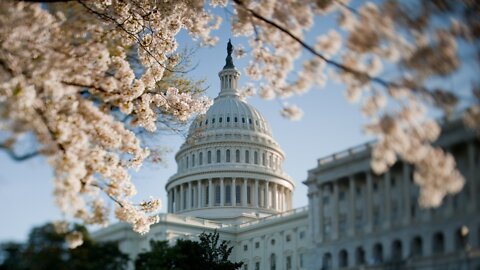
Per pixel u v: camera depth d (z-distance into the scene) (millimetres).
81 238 25250
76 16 28578
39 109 25406
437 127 16203
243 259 125375
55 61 26938
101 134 28594
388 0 16828
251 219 141125
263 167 157125
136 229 30750
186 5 33969
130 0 34781
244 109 165875
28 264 24516
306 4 22750
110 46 31422
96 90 29406
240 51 25469
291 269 115812
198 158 157000
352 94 17531
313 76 21234
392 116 16281
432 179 15945
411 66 16062
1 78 24719
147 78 35312
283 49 23703
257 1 23906
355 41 16969
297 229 117250
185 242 62719
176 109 37312
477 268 16188
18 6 25656
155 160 34875
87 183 26547
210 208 149125
